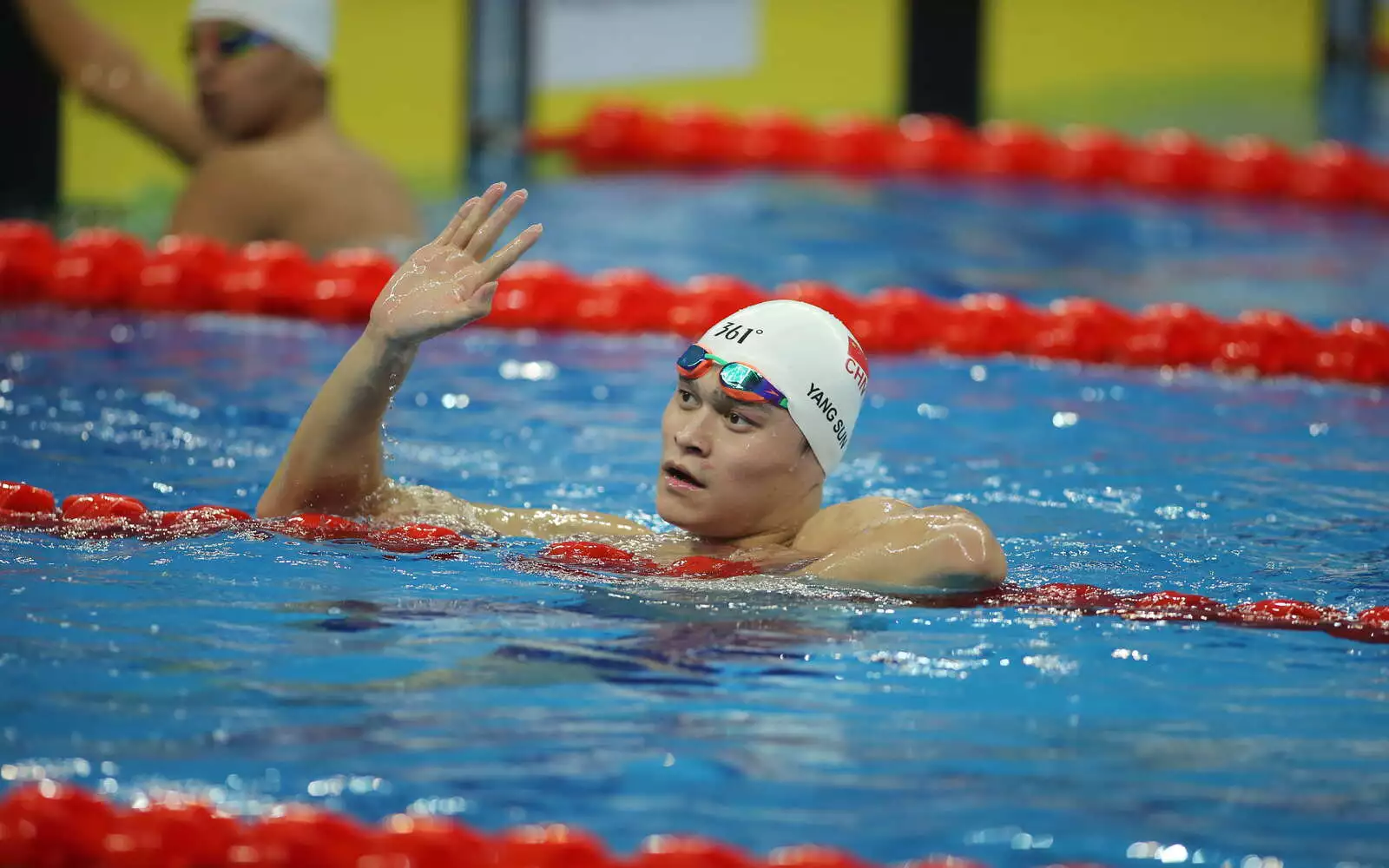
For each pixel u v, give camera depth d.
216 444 14.59
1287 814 7.53
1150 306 23.34
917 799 7.61
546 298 21.38
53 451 14.05
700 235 27.42
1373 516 13.23
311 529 11.48
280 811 7.28
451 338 20.53
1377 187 34.22
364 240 23.55
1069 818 7.46
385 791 7.54
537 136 35.28
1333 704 8.98
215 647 9.23
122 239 22.14
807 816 7.43
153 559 10.79
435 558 11.12
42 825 6.88
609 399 17.38
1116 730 8.51
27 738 7.90
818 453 11.38
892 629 9.96
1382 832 7.36
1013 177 35.38
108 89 24.91
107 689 8.53
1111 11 48.28
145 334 19.83
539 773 7.78
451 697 8.64
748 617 10.08
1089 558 11.80
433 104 34.28
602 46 37.31
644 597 10.39
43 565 10.55
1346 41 49.69
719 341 11.39
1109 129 39.59
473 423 16.05
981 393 18.16
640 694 8.80
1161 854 7.14
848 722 8.51
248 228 23.23
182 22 31.08
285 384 17.33
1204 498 13.72
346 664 9.05
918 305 21.00
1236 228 30.61
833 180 33.84
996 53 44.94
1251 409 17.67
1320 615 10.52
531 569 10.96
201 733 8.06
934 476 14.34
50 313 20.91
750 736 8.29
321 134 23.92
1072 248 27.91
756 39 39.56
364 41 33.31
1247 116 41.66
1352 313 22.97
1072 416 17.08
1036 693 9.02
